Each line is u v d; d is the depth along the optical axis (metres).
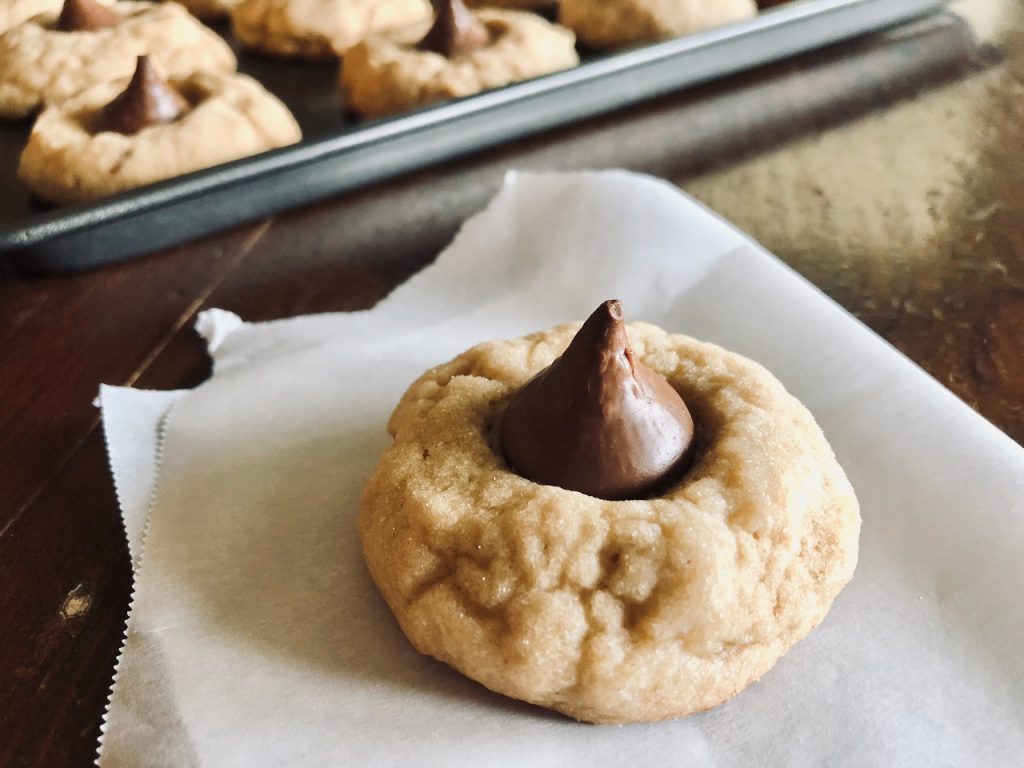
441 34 0.22
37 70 0.23
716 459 0.12
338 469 0.13
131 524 0.13
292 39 0.25
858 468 0.13
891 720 0.11
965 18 0.26
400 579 0.11
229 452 0.14
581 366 0.11
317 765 0.10
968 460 0.13
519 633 0.10
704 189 0.19
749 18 0.23
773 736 0.11
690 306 0.16
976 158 0.20
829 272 0.17
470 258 0.17
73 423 0.15
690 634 0.10
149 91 0.19
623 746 0.11
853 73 0.23
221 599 0.12
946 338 0.15
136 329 0.16
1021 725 0.11
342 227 0.19
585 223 0.17
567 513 0.11
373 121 0.19
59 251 0.17
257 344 0.16
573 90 0.21
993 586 0.12
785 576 0.11
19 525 0.13
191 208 0.18
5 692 0.11
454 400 0.13
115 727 0.11
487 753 0.10
